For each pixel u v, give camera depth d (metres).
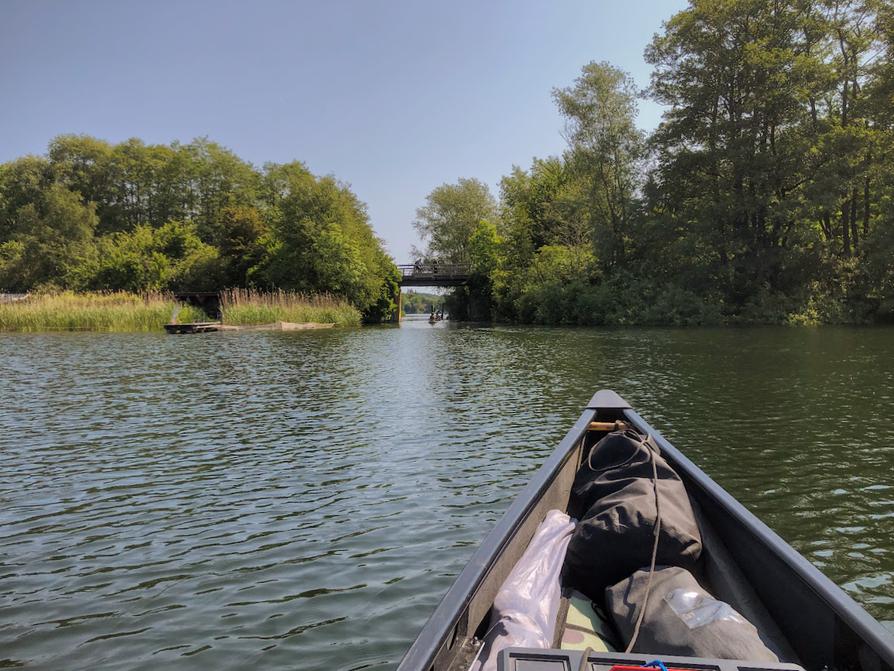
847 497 5.61
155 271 47.75
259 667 3.21
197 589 4.09
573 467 4.43
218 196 71.44
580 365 15.33
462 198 65.81
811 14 31.62
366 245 50.84
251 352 19.77
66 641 3.50
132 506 5.71
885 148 30.80
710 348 18.88
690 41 32.00
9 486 6.31
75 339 25.30
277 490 6.06
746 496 5.67
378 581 4.14
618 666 1.77
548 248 41.44
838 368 13.66
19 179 64.81
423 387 12.20
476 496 5.75
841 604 2.07
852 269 31.11
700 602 2.43
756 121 31.09
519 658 1.84
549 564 2.97
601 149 36.16
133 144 72.00
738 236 32.56
